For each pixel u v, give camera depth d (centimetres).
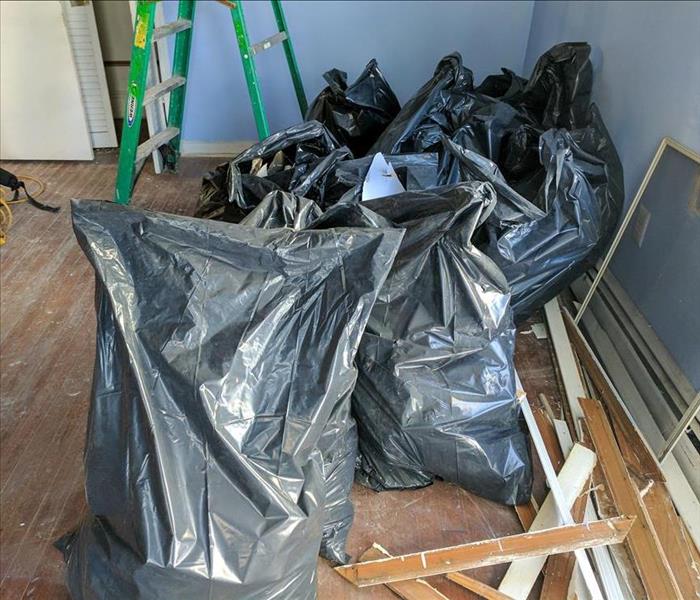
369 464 129
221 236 87
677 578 111
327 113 198
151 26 205
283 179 156
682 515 122
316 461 95
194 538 84
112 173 284
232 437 85
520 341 175
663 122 153
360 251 92
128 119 218
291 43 276
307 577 96
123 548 87
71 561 101
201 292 86
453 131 178
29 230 231
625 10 177
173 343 85
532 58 271
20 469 135
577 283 190
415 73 286
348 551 119
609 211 158
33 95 276
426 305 114
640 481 128
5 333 177
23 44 263
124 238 86
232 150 304
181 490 84
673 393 133
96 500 93
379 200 121
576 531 112
